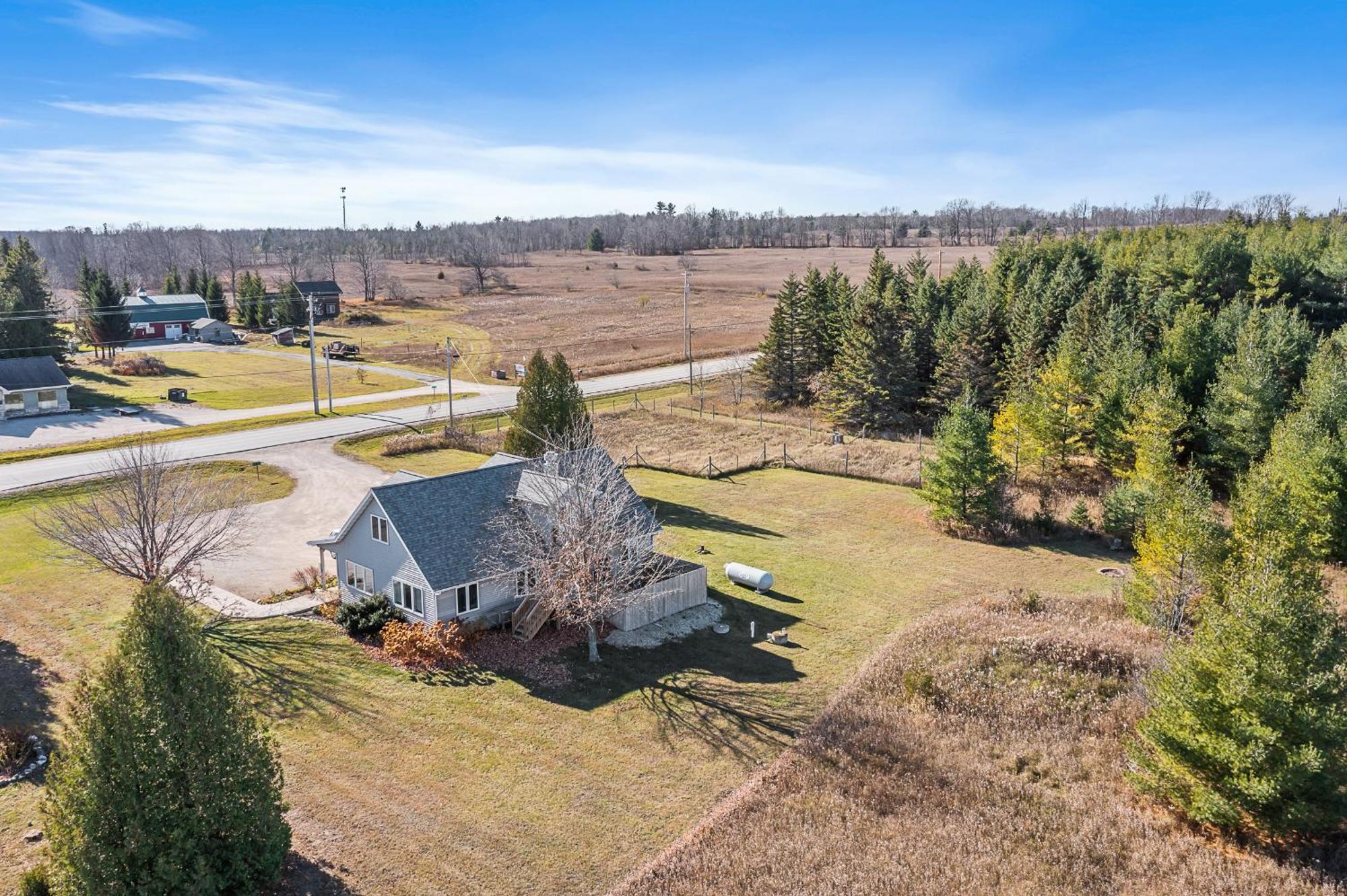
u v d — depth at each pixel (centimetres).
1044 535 4650
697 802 2402
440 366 10356
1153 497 4241
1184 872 2061
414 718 2805
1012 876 2062
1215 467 5234
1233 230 8962
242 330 13812
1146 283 8106
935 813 2308
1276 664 2103
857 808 2325
